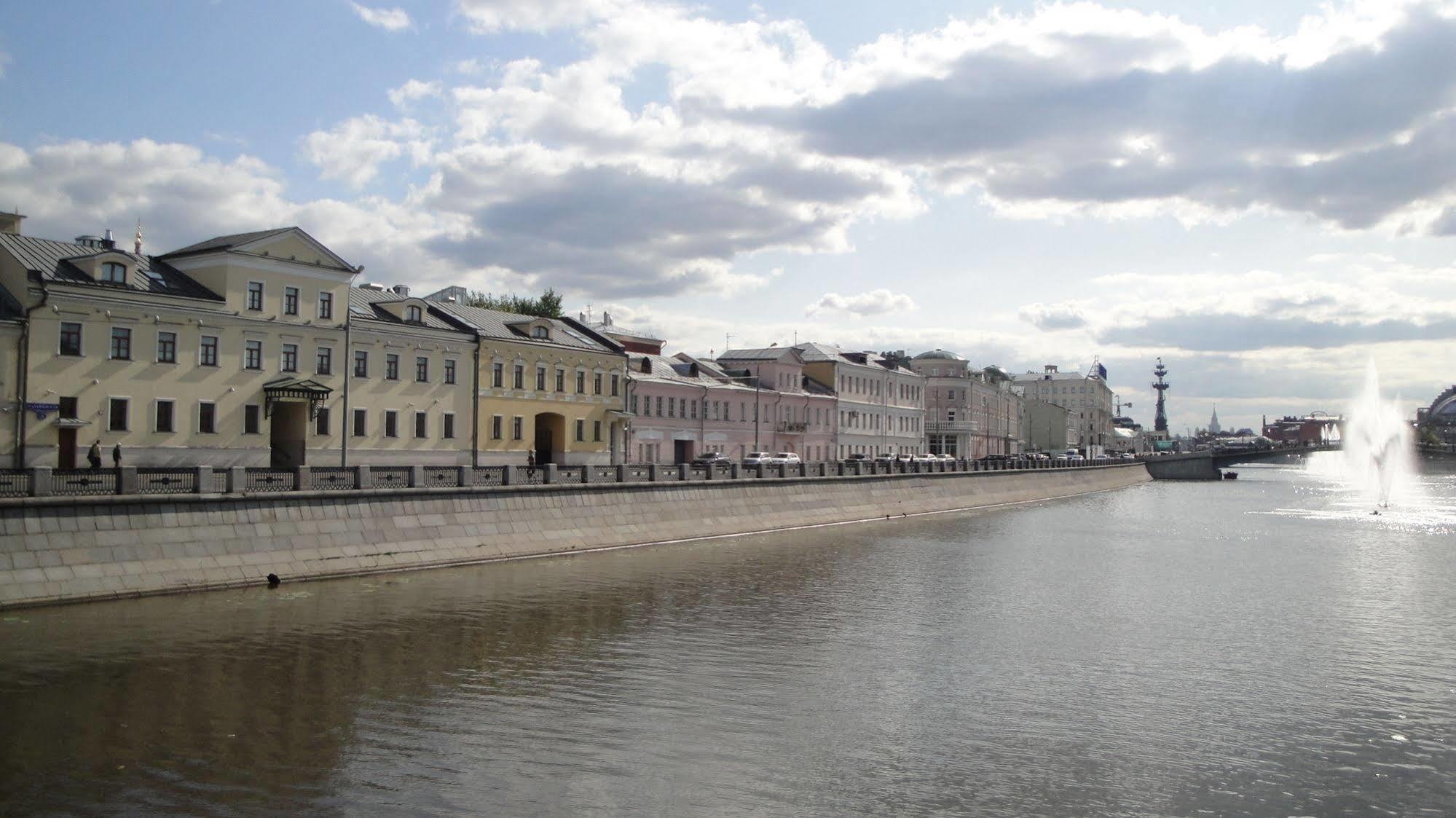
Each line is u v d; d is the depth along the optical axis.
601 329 92.06
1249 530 71.69
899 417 123.50
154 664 25.42
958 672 27.36
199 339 49.88
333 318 55.69
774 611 35.31
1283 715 23.81
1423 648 30.89
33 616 29.27
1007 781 19.31
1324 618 35.75
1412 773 20.05
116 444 46.81
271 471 37.28
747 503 62.47
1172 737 22.05
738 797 18.23
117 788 17.67
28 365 44.00
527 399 67.06
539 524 47.16
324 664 26.08
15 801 16.97
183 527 34.00
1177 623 34.69
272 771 18.70
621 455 75.50
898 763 20.17
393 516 40.81
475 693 24.09
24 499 30.20
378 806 17.31
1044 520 78.44
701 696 24.42
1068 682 26.56
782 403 98.12
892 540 60.31
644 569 43.94
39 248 47.50
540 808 17.47
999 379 182.25
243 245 51.41
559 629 31.11
